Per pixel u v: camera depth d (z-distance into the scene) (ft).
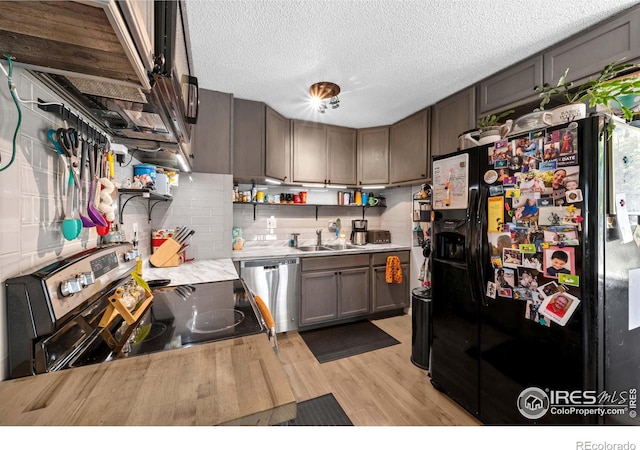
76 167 2.81
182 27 3.20
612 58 4.54
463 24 4.78
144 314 3.36
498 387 4.48
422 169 8.58
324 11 4.46
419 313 6.75
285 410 1.69
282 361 7.03
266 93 7.59
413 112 8.81
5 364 1.98
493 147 4.52
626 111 3.61
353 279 9.57
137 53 1.95
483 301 4.68
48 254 2.53
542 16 4.57
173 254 6.63
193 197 7.59
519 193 4.15
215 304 3.78
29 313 2.02
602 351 3.40
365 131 10.28
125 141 4.52
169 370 2.08
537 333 3.94
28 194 2.27
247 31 4.95
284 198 9.95
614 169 3.43
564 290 3.62
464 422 4.90
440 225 5.67
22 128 2.21
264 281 8.22
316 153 9.71
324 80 6.77
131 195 5.04
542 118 3.98
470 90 6.93
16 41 1.82
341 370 6.61
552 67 5.33
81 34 1.72
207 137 7.60
